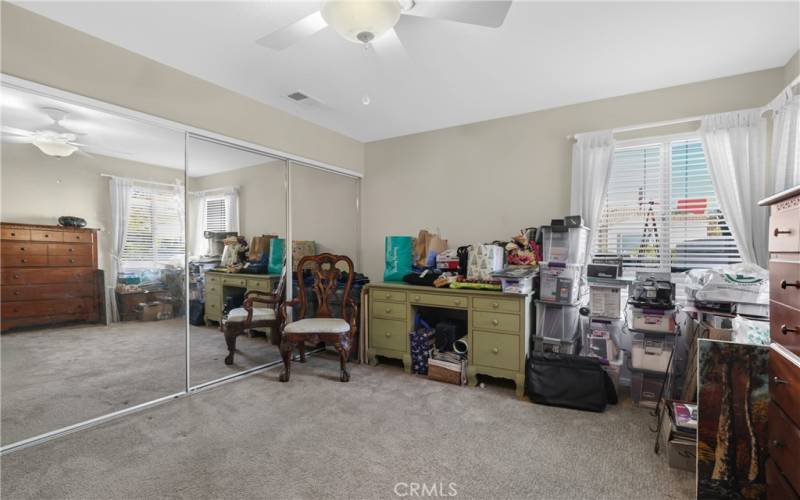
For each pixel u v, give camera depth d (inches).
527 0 72.9
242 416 93.0
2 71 74.6
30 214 82.5
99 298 94.0
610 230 121.0
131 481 66.4
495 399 105.1
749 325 78.9
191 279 112.3
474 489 65.0
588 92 117.0
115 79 91.3
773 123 95.3
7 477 67.6
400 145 163.6
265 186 133.2
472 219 145.5
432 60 97.7
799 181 84.2
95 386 92.7
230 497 62.4
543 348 113.8
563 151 127.7
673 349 97.7
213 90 113.0
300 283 134.1
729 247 106.1
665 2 73.7
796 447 44.1
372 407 98.8
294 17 79.8
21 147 80.7
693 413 76.1
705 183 108.7
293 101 127.0
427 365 124.3
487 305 113.7
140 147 99.3
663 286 99.1
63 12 78.2
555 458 74.7
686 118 108.7
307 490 64.3
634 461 73.7
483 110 133.2
